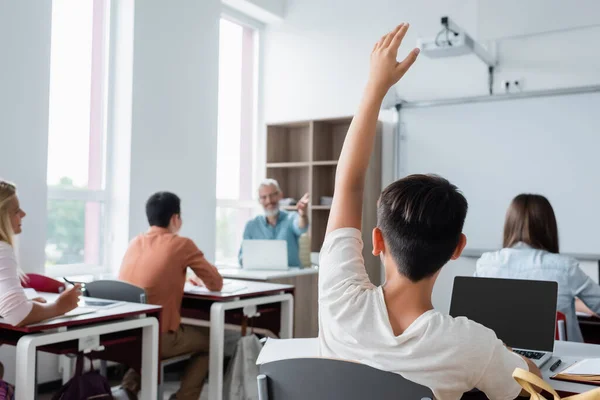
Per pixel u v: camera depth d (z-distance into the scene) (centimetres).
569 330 231
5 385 214
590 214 422
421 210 107
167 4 451
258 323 351
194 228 477
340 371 110
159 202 317
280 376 116
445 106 478
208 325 332
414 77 496
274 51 572
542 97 440
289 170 566
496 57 461
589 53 427
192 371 306
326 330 117
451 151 475
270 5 554
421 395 103
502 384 105
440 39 400
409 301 110
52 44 393
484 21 445
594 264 421
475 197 466
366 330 109
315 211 531
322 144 535
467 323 107
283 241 421
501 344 107
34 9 355
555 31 419
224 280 365
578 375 141
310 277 453
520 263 236
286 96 565
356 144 113
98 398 236
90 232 418
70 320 222
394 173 501
